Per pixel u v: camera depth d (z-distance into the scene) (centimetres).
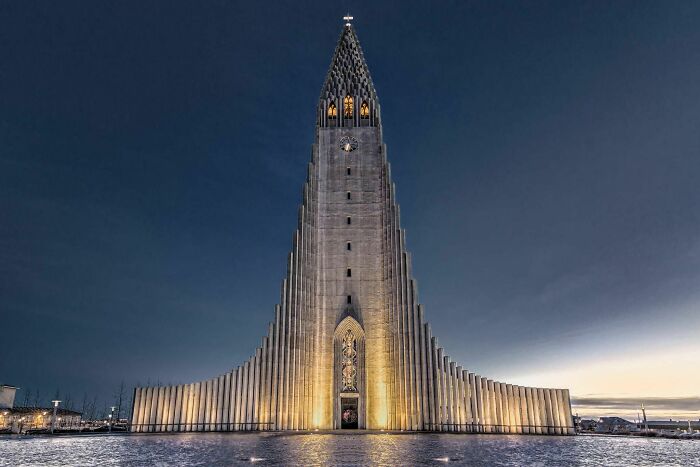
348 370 6788
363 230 7350
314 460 2603
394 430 6334
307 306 6906
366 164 7675
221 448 3456
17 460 2658
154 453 3059
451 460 2661
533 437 5469
